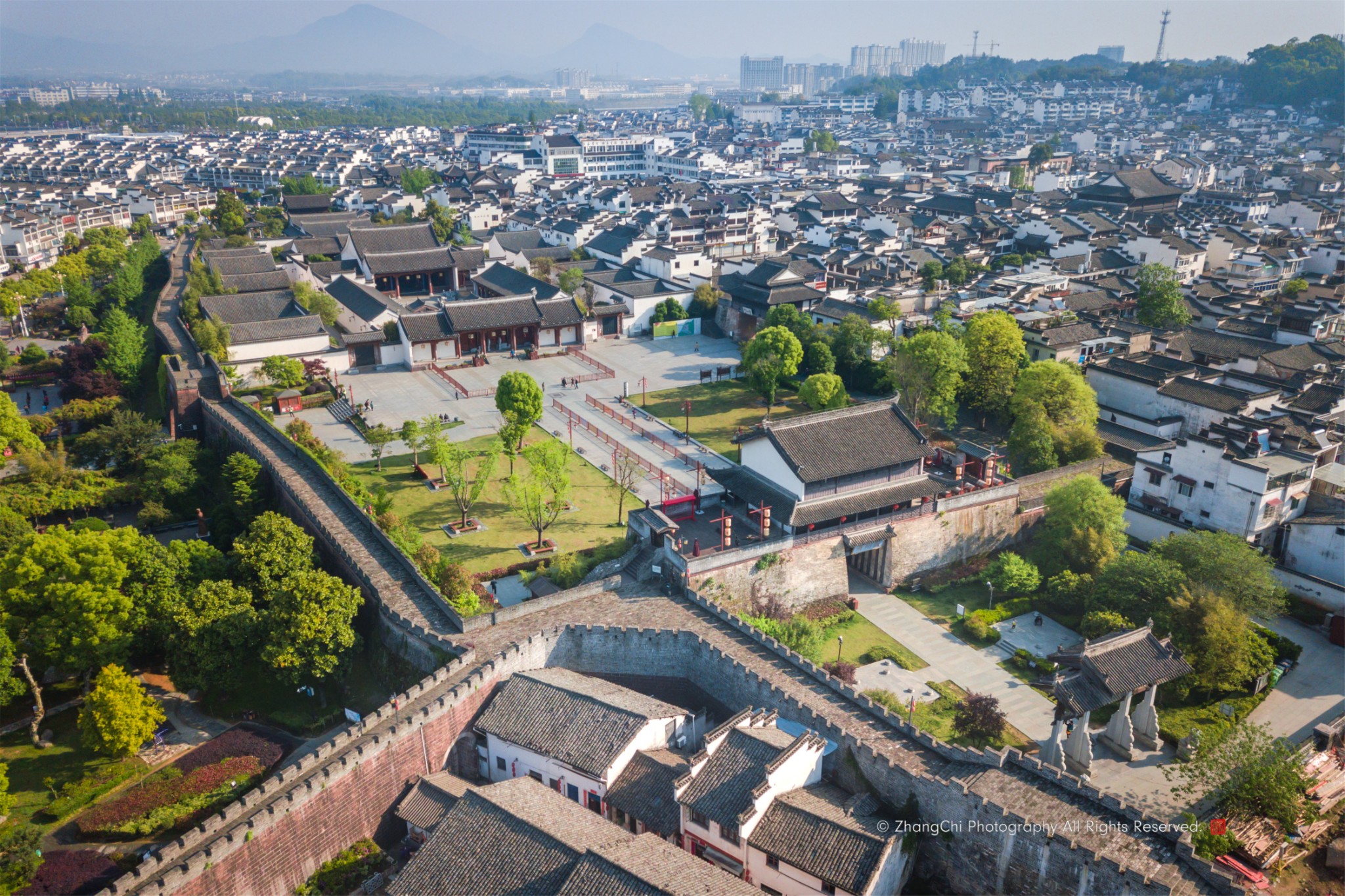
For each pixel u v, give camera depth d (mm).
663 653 82500
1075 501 100688
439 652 80000
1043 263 197625
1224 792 68312
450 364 169250
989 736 77062
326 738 76188
